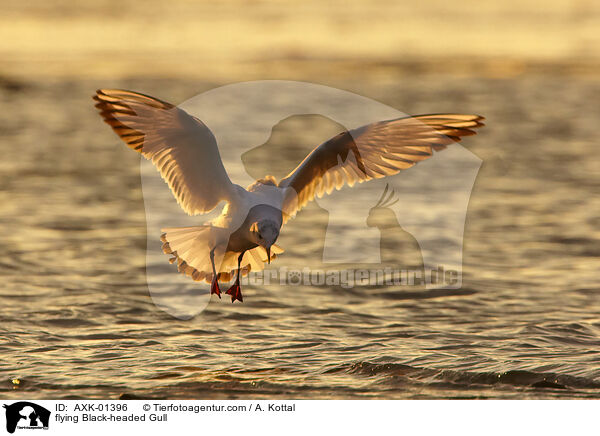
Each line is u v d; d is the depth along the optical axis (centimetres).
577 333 1204
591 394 998
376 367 1077
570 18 5547
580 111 3341
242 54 4481
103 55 4422
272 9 5803
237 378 1054
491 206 2022
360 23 5400
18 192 2144
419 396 1000
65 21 5281
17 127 3045
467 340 1180
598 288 1423
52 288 1409
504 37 5006
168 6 5828
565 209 1995
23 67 4134
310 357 1127
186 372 1076
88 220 1870
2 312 1291
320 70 4128
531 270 1531
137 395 1001
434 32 5153
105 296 1372
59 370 1079
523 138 2864
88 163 2519
